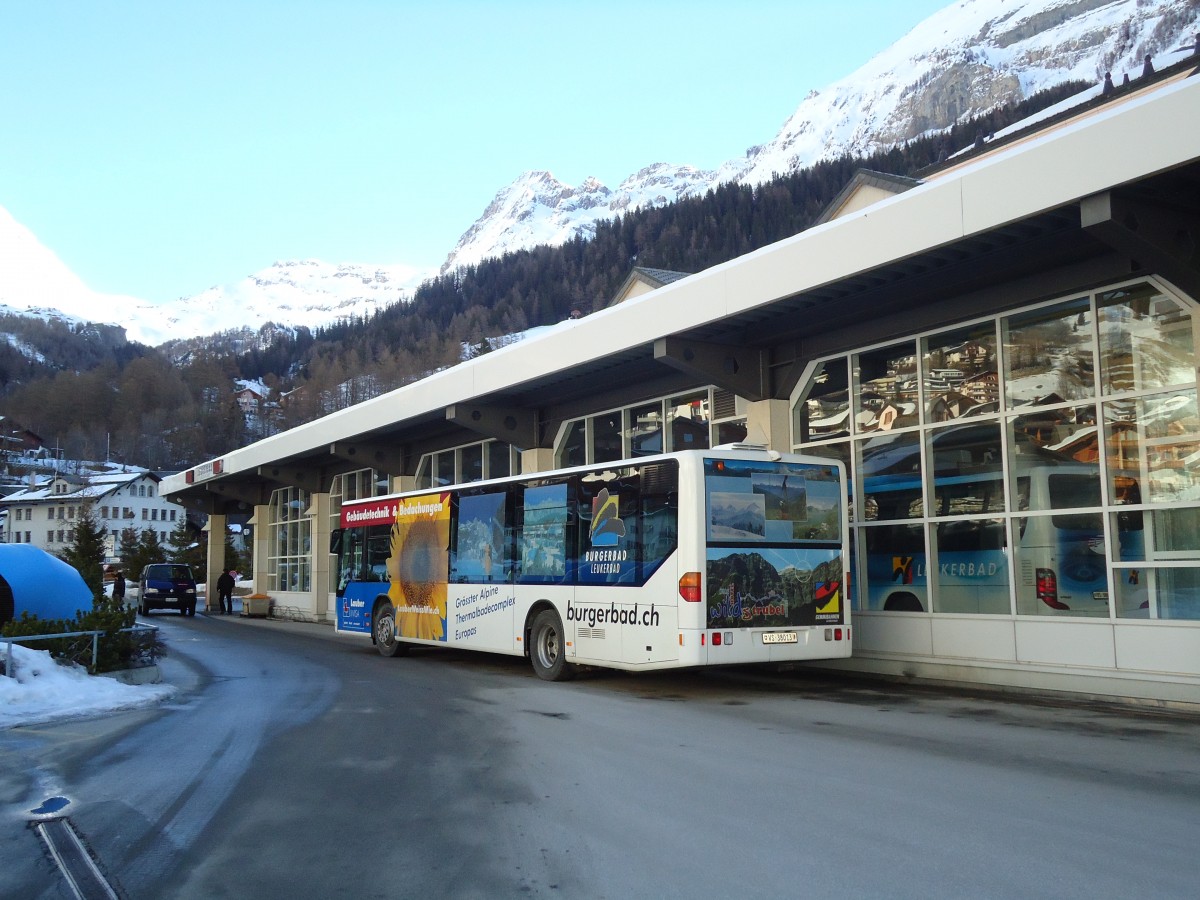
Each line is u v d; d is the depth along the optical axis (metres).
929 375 14.41
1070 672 12.05
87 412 142.50
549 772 8.08
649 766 8.23
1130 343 12.02
